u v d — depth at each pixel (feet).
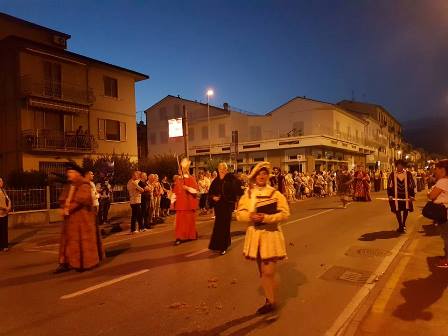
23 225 51.13
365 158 192.03
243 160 142.41
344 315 17.33
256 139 160.76
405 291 19.54
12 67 77.56
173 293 20.81
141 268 26.27
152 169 93.71
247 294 20.36
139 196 42.88
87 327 16.63
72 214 25.84
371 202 71.10
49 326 16.84
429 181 65.87
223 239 29.73
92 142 86.74
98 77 91.45
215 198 29.94
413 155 317.83
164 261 28.12
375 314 16.66
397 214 37.01
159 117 167.02
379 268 24.85
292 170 134.00
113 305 19.21
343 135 160.04
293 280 22.62
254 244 17.30
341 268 25.00
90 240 26.18
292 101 157.89
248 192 17.65
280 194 17.57
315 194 93.61
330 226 42.24
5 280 24.52
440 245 30.25
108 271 25.76
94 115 90.53
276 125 160.25
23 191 52.26
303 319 16.97
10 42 75.92
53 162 81.76
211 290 21.16
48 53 80.12
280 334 15.52
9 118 78.74
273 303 17.76
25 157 77.25
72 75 85.71
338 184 63.52
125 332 16.03
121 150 96.37
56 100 80.74
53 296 20.88
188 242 35.17
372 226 41.60
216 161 112.37
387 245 31.58
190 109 159.63
